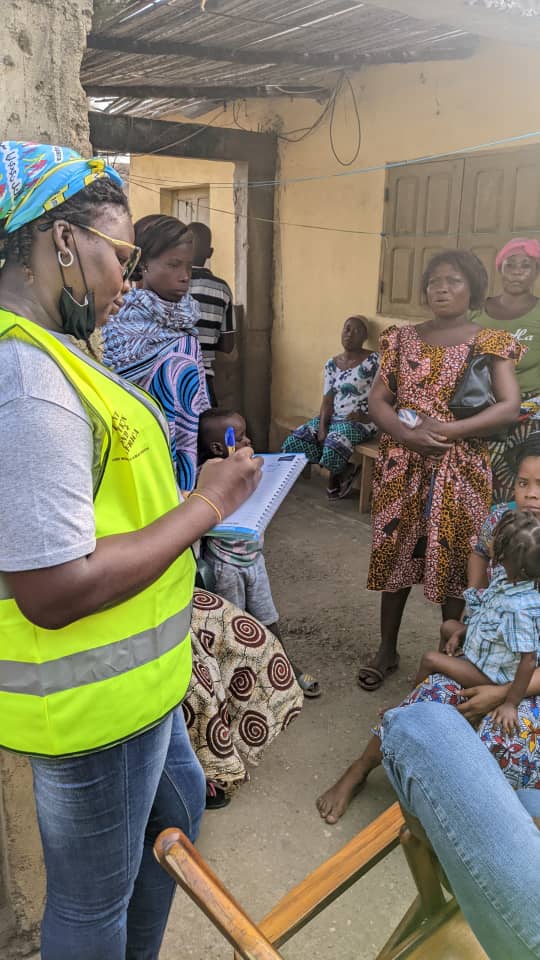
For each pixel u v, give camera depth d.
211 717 2.30
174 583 1.34
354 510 5.50
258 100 6.66
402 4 2.45
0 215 1.12
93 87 5.55
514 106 4.54
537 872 1.01
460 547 2.97
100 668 1.23
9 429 1.04
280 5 3.59
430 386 2.92
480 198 4.85
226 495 1.27
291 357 6.77
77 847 1.34
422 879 1.37
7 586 1.15
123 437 1.21
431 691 2.38
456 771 1.10
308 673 3.33
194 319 2.55
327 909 2.13
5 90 1.52
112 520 1.22
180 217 8.47
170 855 1.14
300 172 6.34
